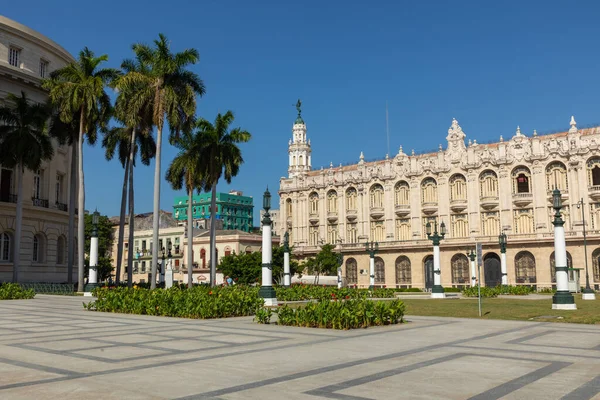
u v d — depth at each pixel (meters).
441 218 80.00
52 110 52.38
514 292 52.59
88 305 27.58
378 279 84.38
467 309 27.92
